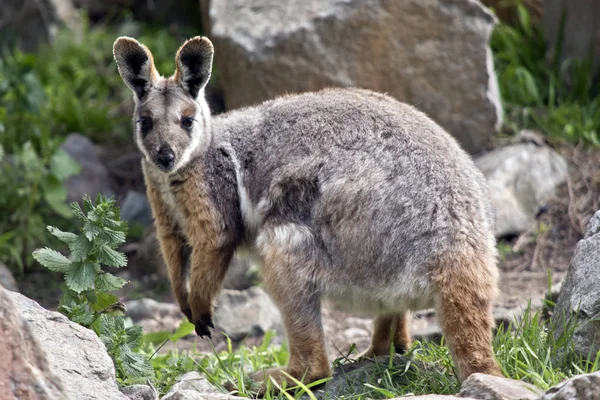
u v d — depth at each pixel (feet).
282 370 40.60
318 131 41.34
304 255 39.88
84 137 79.46
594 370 35.35
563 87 75.05
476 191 39.24
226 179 43.39
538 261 61.57
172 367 42.09
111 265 38.73
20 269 66.69
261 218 41.68
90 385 32.53
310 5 67.10
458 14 66.59
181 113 43.39
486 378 33.19
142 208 72.64
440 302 37.35
